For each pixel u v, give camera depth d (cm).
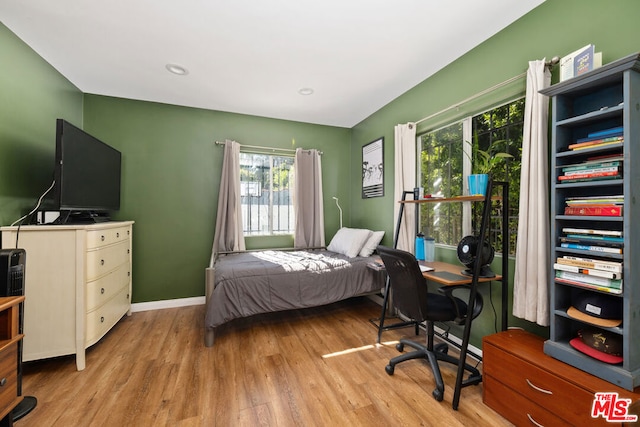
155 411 152
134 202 309
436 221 263
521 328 183
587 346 127
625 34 136
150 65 241
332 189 407
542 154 161
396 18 184
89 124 294
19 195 203
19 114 202
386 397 165
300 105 332
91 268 200
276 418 147
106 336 244
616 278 117
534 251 164
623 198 117
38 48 214
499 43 198
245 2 169
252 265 259
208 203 340
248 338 242
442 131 255
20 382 130
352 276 279
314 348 224
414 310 172
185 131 331
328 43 211
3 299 123
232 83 275
